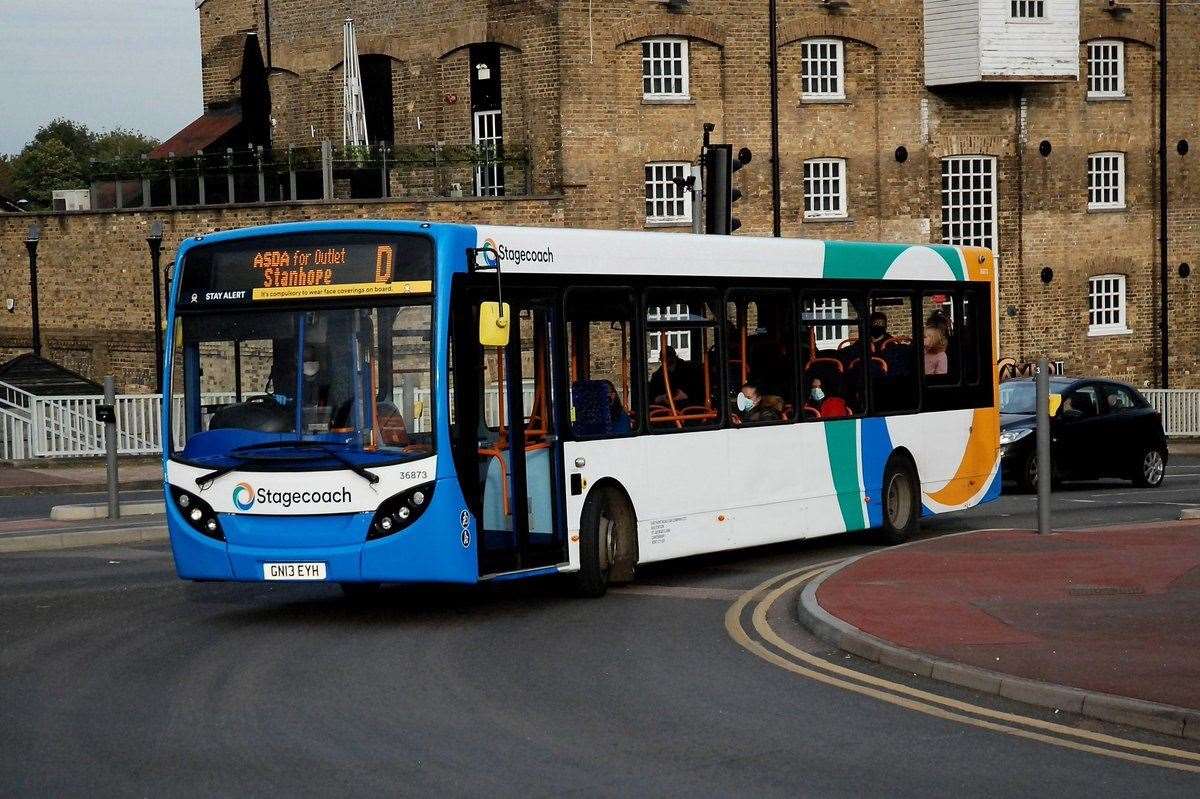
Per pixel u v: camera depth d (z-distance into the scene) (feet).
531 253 72.69
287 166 193.98
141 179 201.36
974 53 216.13
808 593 70.64
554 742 47.11
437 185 195.11
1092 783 42.47
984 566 77.77
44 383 178.40
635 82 204.03
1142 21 232.94
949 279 102.32
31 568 87.04
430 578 66.39
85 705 52.37
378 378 67.15
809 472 89.86
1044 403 91.71
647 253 80.02
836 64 216.54
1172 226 237.04
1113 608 64.95
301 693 54.19
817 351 91.56
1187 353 239.09
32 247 189.37
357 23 217.15
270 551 67.05
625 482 77.92
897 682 55.26
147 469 154.51
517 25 202.69
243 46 231.71
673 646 63.00
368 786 42.24
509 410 71.26
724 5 207.72
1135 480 140.56
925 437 99.50
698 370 83.25
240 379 68.80
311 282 68.23
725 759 45.09
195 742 47.19
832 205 217.15
